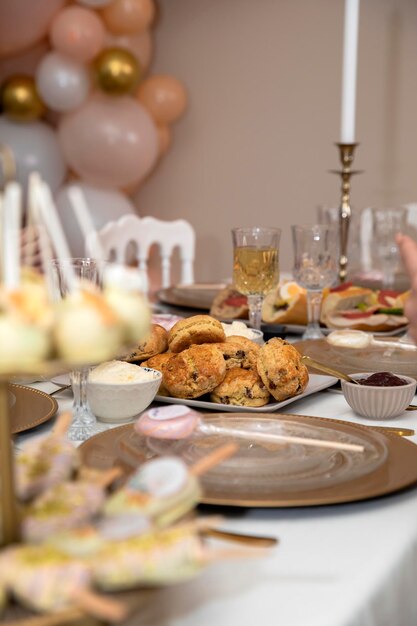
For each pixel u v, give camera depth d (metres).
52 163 4.63
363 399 1.17
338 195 4.47
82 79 4.41
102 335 0.57
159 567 0.55
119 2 4.40
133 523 0.59
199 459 0.89
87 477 0.69
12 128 4.57
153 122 4.63
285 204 4.64
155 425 0.95
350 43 2.28
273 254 1.66
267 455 0.91
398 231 2.28
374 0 4.23
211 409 1.20
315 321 1.77
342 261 2.33
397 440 0.99
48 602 0.52
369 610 0.67
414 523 0.80
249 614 0.62
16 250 0.58
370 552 0.74
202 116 4.84
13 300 0.56
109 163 4.51
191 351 1.21
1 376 0.57
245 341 1.29
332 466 0.88
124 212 4.61
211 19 4.73
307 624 0.61
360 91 4.33
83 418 1.10
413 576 0.78
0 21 4.36
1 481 0.59
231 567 0.69
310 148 4.52
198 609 0.63
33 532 0.58
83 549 0.56
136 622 0.60
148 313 0.62
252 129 4.68
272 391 1.19
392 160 4.29
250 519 0.80
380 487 0.83
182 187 4.96
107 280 0.62
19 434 1.06
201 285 2.37
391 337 1.61
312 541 0.76
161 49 4.92
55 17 4.39
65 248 0.60
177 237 3.03
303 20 4.46
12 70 4.80
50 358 0.57
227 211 4.83
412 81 4.18
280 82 4.57
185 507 0.62
